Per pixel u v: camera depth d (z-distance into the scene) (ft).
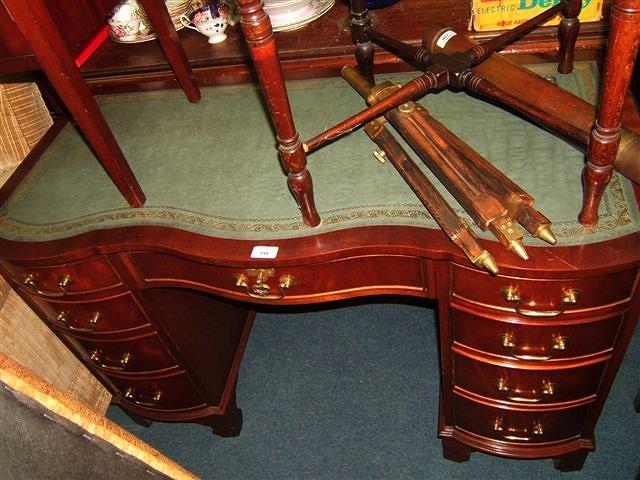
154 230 3.80
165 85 4.84
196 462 5.56
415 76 4.33
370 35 4.02
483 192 3.20
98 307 4.43
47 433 2.00
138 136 4.48
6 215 4.21
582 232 3.16
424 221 3.42
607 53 2.47
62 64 3.19
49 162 4.53
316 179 3.80
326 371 6.00
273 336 6.40
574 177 3.43
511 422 4.41
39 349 5.16
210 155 4.19
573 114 3.30
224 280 3.94
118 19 4.92
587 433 4.48
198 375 5.10
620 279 3.23
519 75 3.59
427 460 5.21
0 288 4.84
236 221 3.71
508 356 3.84
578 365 3.80
